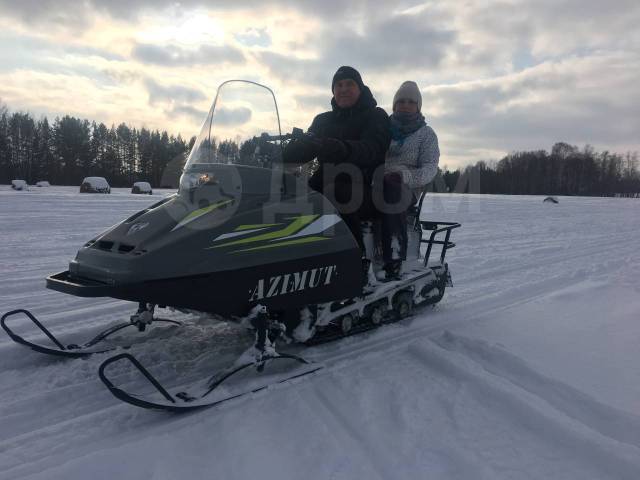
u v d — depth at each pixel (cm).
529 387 253
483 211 1875
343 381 259
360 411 225
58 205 1500
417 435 204
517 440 201
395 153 410
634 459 180
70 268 254
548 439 202
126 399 204
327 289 290
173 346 310
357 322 337
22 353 283
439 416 221
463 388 247
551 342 327
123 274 225
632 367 280
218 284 242
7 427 211
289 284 270
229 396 233
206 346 312
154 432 207
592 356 298
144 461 180
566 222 1439
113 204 1630
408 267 398
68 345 296
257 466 177
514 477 176
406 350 311
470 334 348
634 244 902
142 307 329
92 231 887
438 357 285
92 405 233
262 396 239
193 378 267
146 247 236
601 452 187
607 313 398
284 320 284
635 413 218
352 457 186
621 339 331
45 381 256
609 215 1875
